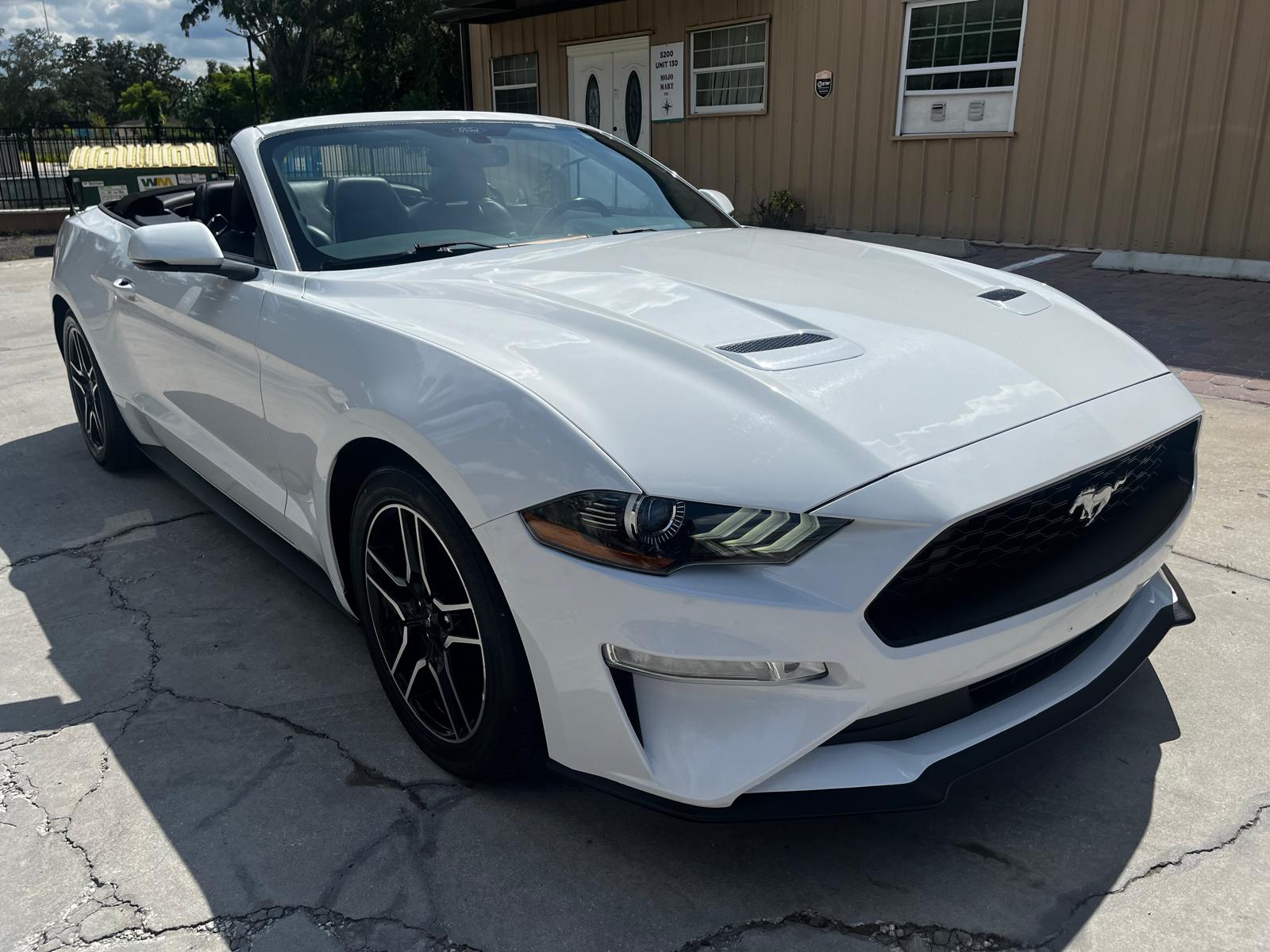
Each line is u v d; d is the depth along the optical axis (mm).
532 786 2215
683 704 1724
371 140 3039
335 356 2246
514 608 1817
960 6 9016
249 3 31281
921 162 9688
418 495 2002
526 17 13469
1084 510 1933
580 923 1821
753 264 2609
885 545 1624
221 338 2754
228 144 3041
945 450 1744
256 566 3385
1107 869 1923
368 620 2363
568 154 3389
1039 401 1951
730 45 11148
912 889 1890
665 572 1645
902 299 2342
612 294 2281
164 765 2311
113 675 2707
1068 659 2072
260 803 2170
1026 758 2273
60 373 6277
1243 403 4723
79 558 3469
